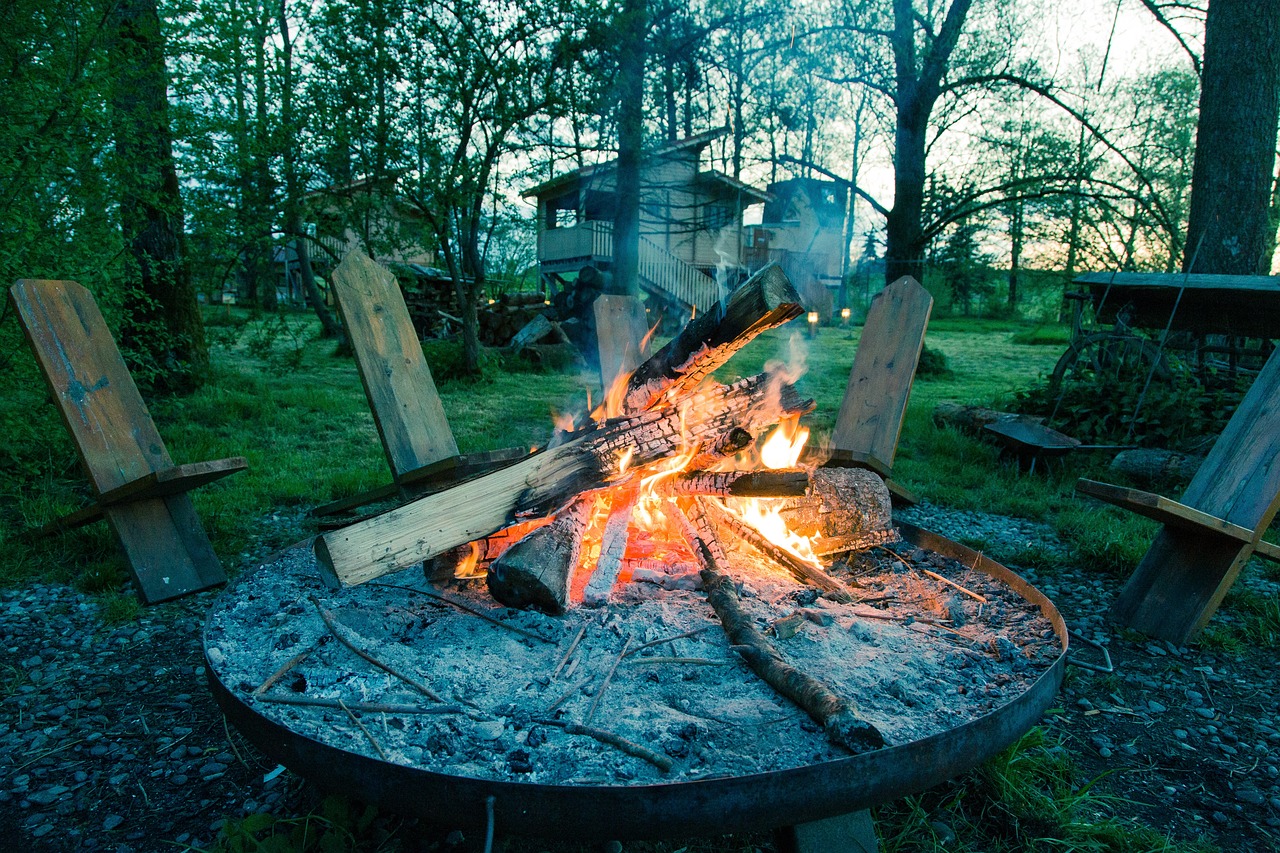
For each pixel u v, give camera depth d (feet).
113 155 15.88
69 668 9.09
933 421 24.57
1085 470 18.97
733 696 6.36
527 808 4.78
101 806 6.64
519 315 46.88
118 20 16.49
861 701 6.29
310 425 23.59
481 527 7.94
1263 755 7.60
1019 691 6.54
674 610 7.82
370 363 10.30
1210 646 9.82
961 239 65.21
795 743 5.66
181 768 7.18
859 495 9.67
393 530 7.45
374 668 6.79
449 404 28.86
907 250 41.98
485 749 5.59
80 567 12.26
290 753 5.48
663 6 33.65
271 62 26.22
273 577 9.23
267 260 30.68
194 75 18.52
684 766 5.41
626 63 31.86
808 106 41.98
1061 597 11.54
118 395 9.86
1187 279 20.34
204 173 24.00
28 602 10.94
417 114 28.81
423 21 27.61
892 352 11.73
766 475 8.87
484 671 6.70
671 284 63.57
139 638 9.87
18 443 16.05
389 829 6.19
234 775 7.06
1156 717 8.25
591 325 45.39
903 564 9.83
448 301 51.29
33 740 7.63
